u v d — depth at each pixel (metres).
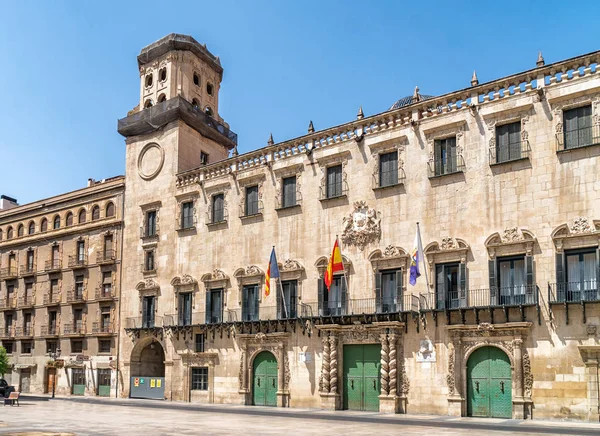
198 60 59.62
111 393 54.66
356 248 40.97
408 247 38.69
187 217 51.94
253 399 44.69
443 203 37.75
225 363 46.56
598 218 32.31
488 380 34.62
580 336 31.88
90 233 60.50
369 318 39.16
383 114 41.06
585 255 32.62
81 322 60.06
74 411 38.38
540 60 35.44
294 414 35.81
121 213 57.78
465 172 37.16
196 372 48.84
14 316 67.31
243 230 47.34
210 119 57.06
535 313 33.38
